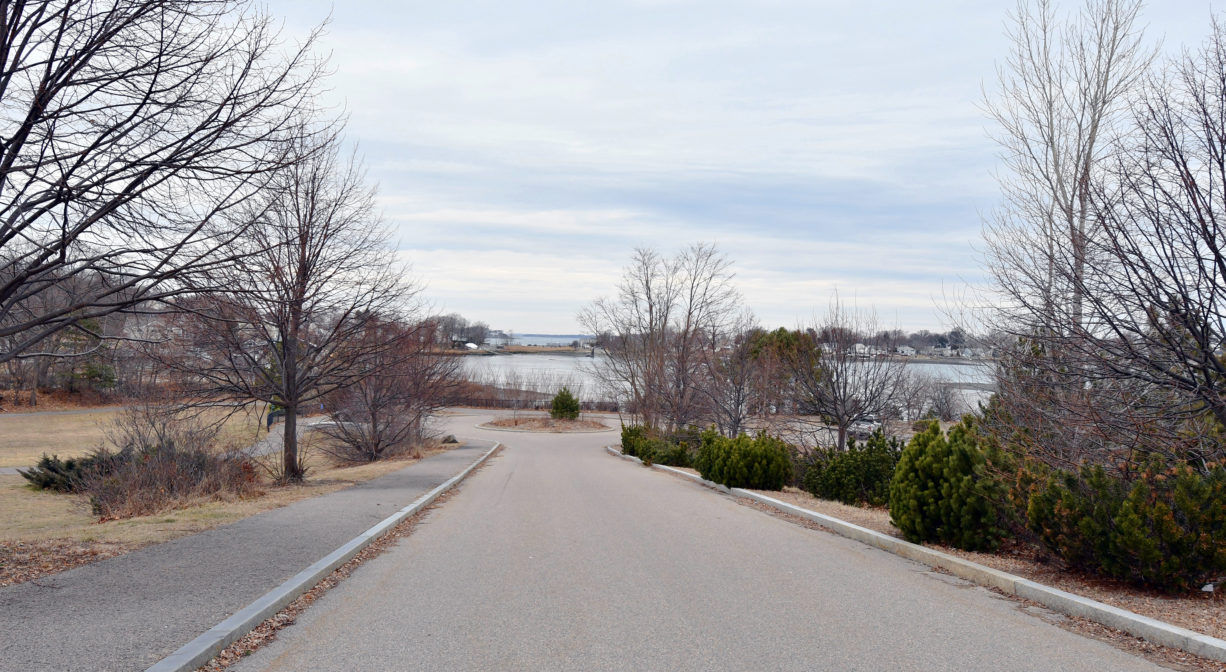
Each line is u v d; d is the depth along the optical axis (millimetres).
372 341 19859
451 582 7605
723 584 7480
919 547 9172
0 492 22328
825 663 5098
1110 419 7727
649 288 49719
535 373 92438
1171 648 5445
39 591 6582
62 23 7812
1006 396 10008
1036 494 7590
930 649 5402
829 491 15250
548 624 6047
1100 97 11445
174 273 8930
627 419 62594
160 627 5500
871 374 21031
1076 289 7801
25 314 9859
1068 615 6383
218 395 17953
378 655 5250
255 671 4910
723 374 31203
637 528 11258
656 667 5012
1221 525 6551
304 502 13727
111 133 8633
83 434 41062
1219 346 7270
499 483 19453
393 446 29219
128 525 10633
